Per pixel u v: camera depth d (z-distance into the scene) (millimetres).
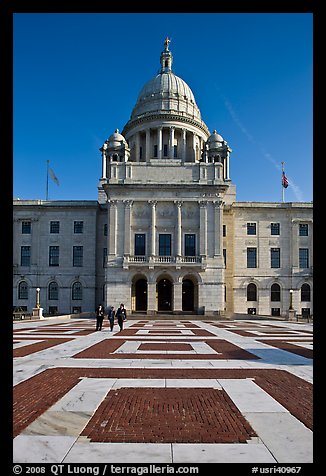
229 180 80062
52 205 75750
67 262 75000
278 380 14180
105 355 19625
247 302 73312
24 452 7688
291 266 74250
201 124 86000
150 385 13211
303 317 58062
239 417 9930
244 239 74562
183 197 65062
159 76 91688
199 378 14359
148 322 50250
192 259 63531
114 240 64188
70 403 11039
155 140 84875
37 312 55062
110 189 64938
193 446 8047
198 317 58938
